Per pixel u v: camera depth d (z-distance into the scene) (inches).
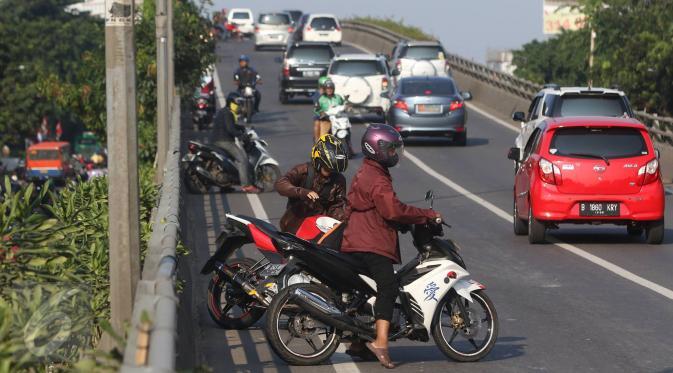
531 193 1179.3
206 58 2399.1
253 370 647.1
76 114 2292.1
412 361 672.4
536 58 5398.6
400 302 661.9
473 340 673.6
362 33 5226.4
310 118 2792.8
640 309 830.5
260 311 751.7
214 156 1552.7
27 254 519.8
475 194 1632.6
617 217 1162.0
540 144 1194.0
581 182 1160.2
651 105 2657.5
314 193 711.7
